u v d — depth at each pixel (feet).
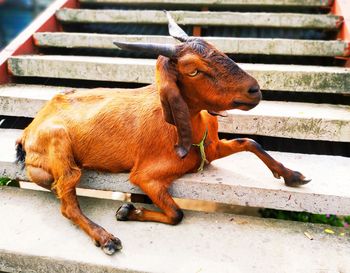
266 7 15.53
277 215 10.07
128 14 14.37
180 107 6.58
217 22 13.83
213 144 7.90
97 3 16.34
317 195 7.38
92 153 7.75
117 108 7.71
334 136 9.24
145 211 7.77
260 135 10.17
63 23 15.34
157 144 7.44
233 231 7.53
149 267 6.64
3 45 29.58
